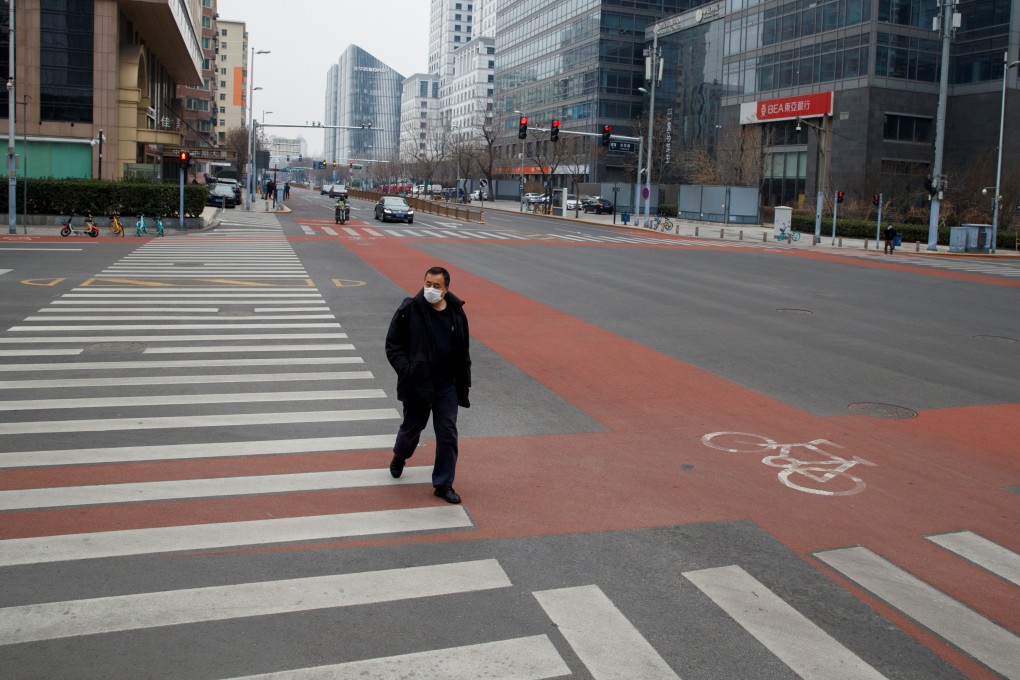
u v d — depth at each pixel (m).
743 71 75.00
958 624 4.98
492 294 19.88
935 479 7.69
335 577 5.35
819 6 65.69
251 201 63.94
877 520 6.64
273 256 27.23
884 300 21.34
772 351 13.94
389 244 34.06
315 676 4.23
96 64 50.97
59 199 37.75
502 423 9.16
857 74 62.38
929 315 18.88
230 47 163.12
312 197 106.44
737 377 11.89
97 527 6.02
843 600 5.25
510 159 118.62
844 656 4.57
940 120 43.59
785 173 70.31
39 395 9.68
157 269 22.50
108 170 51.84
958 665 4.52
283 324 14.85
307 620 4.80
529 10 119.62
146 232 36.38
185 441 8.12
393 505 6.64
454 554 5.76
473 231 46.72
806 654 4.58
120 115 53.66
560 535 6.15
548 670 4.34
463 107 188.25
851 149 63.03
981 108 61.47
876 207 57.12
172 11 54.91
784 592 5.33
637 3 97.88
